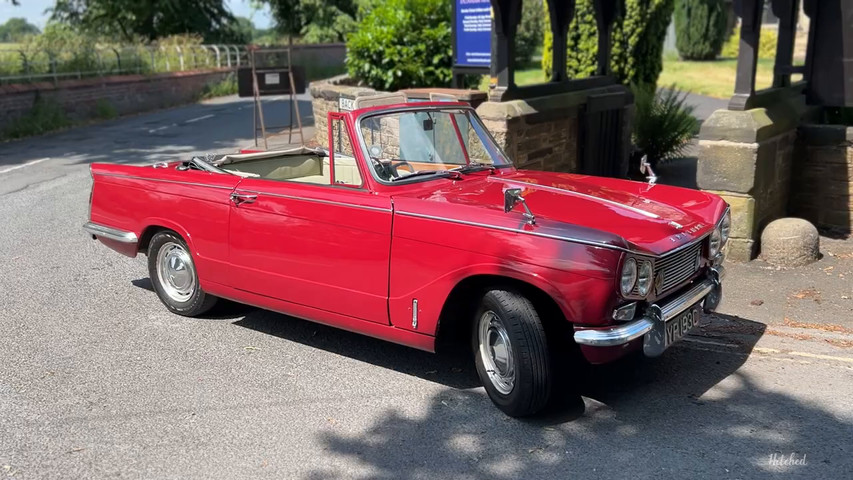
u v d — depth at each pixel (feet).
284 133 55.47
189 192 17.99
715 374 15.70
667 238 13.38
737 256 23.34
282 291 16.57
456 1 32.12
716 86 74.69
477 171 16.88
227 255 17.46
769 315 18.92
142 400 14.76
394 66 40.57
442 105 17.10
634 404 14.40
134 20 126.21
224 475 12.13
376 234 14.67
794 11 27.17
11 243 26.63
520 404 13.38
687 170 37.55
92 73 77.20
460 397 14.88
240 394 15.02
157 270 19.66
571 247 12.51
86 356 16.92
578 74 42.39
